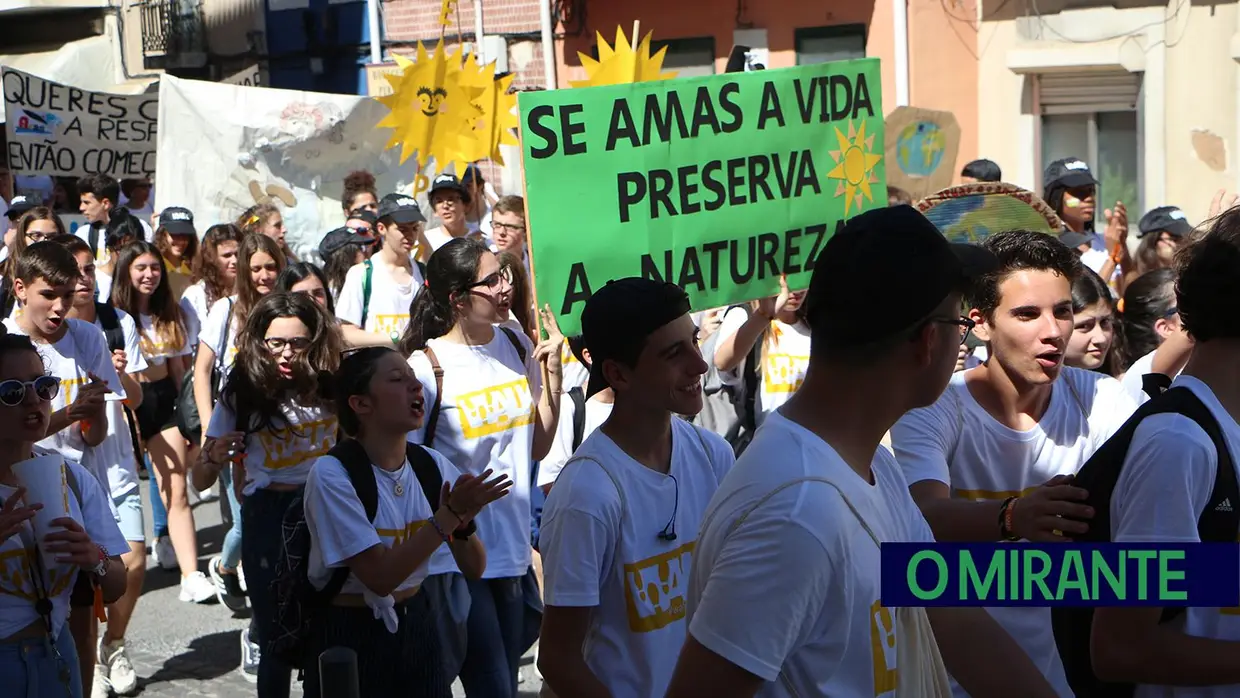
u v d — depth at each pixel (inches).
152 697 249.4
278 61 810.2
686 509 141.3
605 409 234.5
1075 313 194.2
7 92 486.0
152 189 541.0
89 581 173.8
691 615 88.8
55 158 499.8
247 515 216.1
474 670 195.2
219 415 221.9
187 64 842.2
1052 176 356.5
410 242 324.8
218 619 294.7
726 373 278.1
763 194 233.3
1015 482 146.6
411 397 173.9
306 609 171.3
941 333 85.0
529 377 215.8
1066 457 146.4
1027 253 140.6
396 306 324.8
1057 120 579.8
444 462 183.2
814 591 81.3
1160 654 102.5
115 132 513.7
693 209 226.5
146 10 853.8
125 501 251.8
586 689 133.3
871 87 243.4
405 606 173.9
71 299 240.7
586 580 134.2
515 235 352.5
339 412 175.6
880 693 84.3
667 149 223.8
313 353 217.6
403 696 173.9
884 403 85.6
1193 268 107.0
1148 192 552.1
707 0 647.1
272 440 218.4
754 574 81.4
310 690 173.2
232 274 341.1
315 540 169.9
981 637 94.7
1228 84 525.7
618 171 219.9
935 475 140.0
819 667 83.1
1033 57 569.6
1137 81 553.0
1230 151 527.8
